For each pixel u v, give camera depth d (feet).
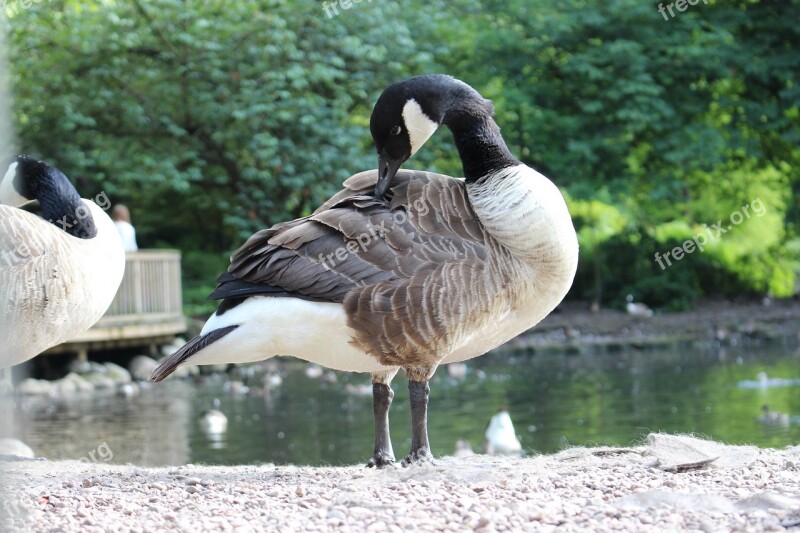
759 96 104.27
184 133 92.07
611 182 97.35
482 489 21.22
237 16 90.63
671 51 94.07
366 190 24.84
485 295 23.08
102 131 94.79
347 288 22.80
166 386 71.36
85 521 18.47
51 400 63.72
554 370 73.72
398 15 94.17
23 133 92.48
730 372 68.13
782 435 44.75
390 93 24.39
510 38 97.04
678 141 95.71
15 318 26.61
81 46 89.04
